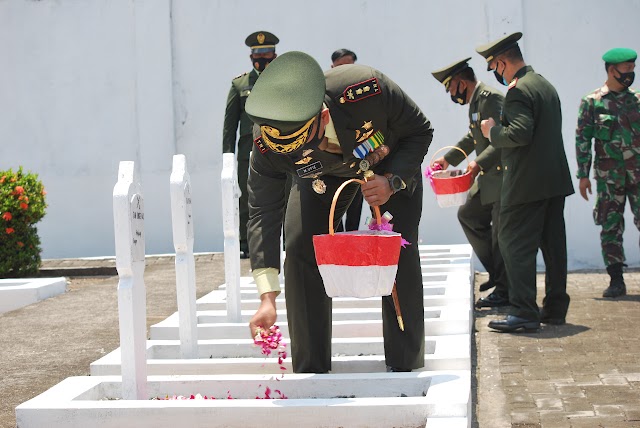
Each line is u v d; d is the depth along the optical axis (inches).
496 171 306.5
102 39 487.2
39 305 333.4
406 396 171.2
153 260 466.3
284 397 174.9
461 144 327.0
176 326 238.4
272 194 175.6
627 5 437.4
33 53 491.5
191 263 212.8
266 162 172.7
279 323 238.1
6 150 496.1
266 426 154.9
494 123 280.5
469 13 450.3
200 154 483.2
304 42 467.8
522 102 266.2
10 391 204.5
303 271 180.7
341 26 464.1
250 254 173.3
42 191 431.5
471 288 327.9
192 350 210.7
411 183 180.1
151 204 488.1
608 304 323.6
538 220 273.7
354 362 192.5
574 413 187.5
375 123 161.8
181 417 156.1
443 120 456.8
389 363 188.2
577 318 296.5
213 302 275.6
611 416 183.8
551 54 443.5
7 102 494.3
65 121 492.4
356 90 158.7
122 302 167.0
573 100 443.5
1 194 412.2
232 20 476.1
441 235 465.4
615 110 338.6
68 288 394.6
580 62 441.7
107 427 157.2
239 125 455.8
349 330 229.5
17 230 418.6
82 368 226.4
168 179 485.7
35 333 275.6
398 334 185.9
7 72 493.4
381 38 459.8
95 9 486.6
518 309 274.8
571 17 440.8
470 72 313.6
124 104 487.5
